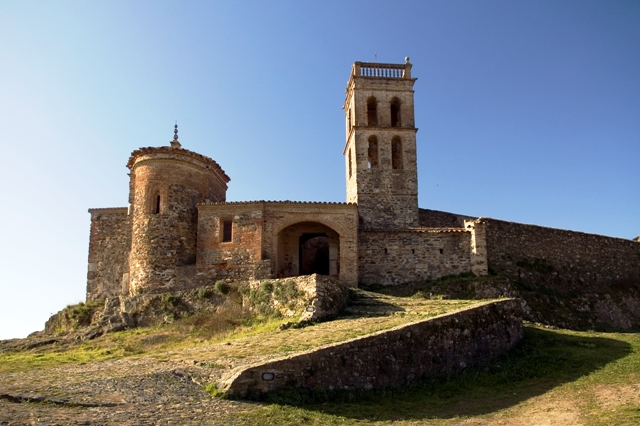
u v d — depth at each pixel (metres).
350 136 40.81
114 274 34.47
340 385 14.41
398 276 31.95
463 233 32.78
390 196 37.91
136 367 15.77
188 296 28.03
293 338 18.44
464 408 14.03
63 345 25.45
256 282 27.38
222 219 30.41
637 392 14.27
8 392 12.23
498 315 20.55
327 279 24.80
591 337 21.83
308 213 30.81
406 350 16.62
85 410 11.21
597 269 38.12
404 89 40.31
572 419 12.58
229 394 12.70
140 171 31.31
